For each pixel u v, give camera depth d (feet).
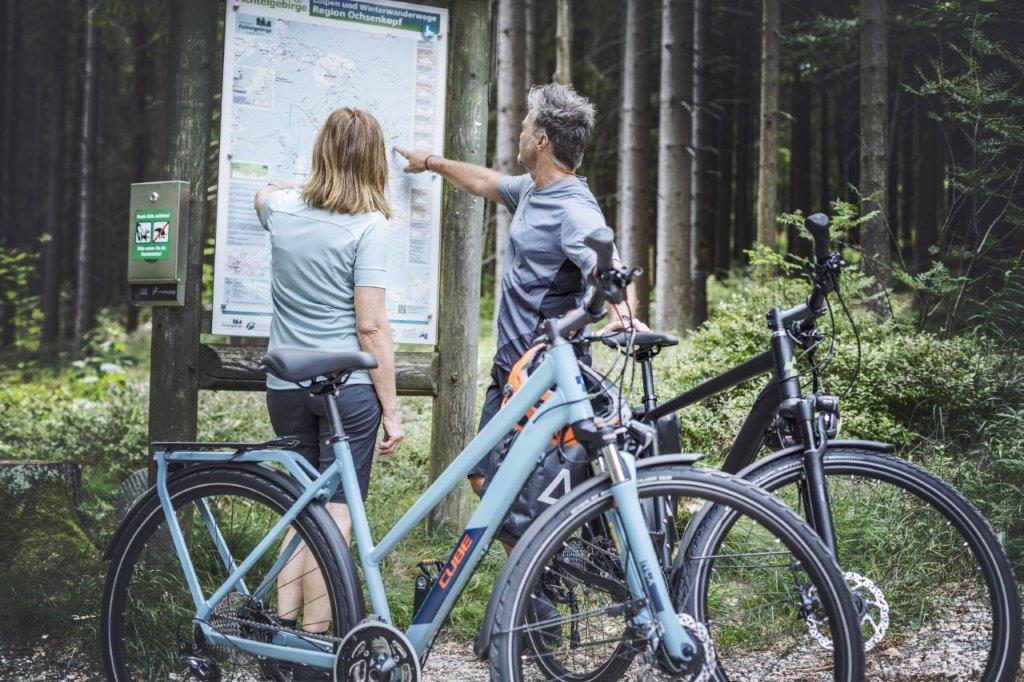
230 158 11.52
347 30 11.93
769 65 28.19
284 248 9.38
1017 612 7.05
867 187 22.40
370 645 7.59
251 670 8.54
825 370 15.35
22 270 39.81
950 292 18.03
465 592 11.52
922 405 15.06
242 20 11.54
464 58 12.55
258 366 11.67
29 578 10.82
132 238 11.58
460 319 12.85
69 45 56.24
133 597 9.61
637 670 7.30
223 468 8.45
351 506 8.13
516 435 8.07
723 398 16.33
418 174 12.25
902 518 7.89
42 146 68.18
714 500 7.05
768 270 20.36
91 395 26.32
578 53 51.11
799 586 7.33
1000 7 19.39
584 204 9.27
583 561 7.42
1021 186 18.67
